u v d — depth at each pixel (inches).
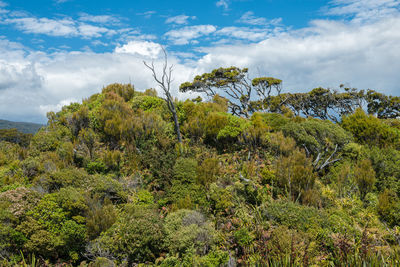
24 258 230.7
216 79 1206.9
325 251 229.5
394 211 307.3
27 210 244.2
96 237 249.0
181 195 312.5
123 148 424.5
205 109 542.0
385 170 398.6
